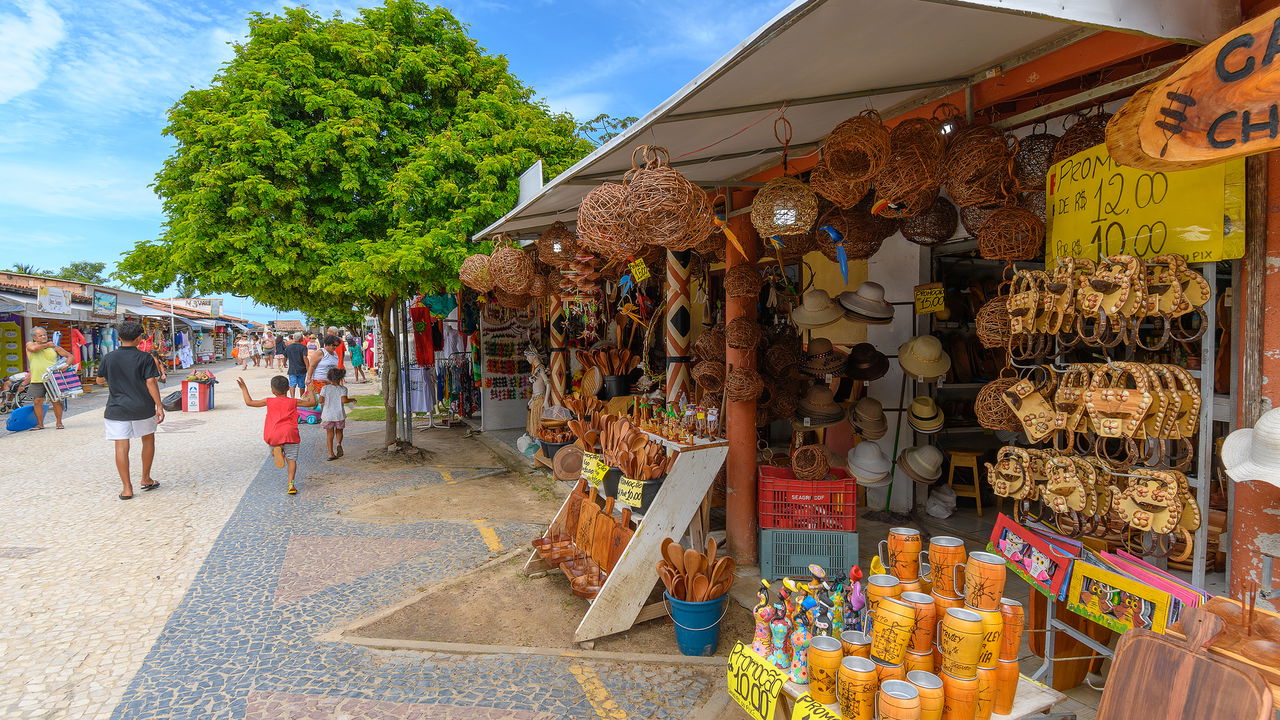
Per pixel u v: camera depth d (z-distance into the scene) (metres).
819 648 2.04
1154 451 2.20
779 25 1.91
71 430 10.78
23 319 15.12
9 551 4.87
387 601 4.01
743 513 4.50
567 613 3.84
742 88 2.58
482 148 7.21
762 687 2.27
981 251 2.84
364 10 7.90
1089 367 2.27
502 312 10.30
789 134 3.01
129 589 4.17
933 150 2.58
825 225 3.77
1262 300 1.91
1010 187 2.69
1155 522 2.08
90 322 19.44
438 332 11.27
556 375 8.40
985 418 2.73
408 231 6.69
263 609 3.88
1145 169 1.79
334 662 3.27
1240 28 1.54
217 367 31.58
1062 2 1.68
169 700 2.93
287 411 6.56
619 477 4.02
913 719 1.71
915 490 5.64
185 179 6.79
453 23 8.34
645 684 3.08
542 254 5.48
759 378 4.32
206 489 6.77
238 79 6.75
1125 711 1.60
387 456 8.40
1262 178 1.90
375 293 6.72
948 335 5.83
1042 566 2.49
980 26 2.14
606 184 2.94
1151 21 1.80
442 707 2.88
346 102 7.02
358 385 19.47
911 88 2.79
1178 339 2.14
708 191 4.57
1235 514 2.02
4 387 12.65
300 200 6.67
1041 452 2.46
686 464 3.77
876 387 5.79
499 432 10.14
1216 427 2.99
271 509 6.03
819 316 4.41
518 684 3.07
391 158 7.30
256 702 2.91
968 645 1.87
